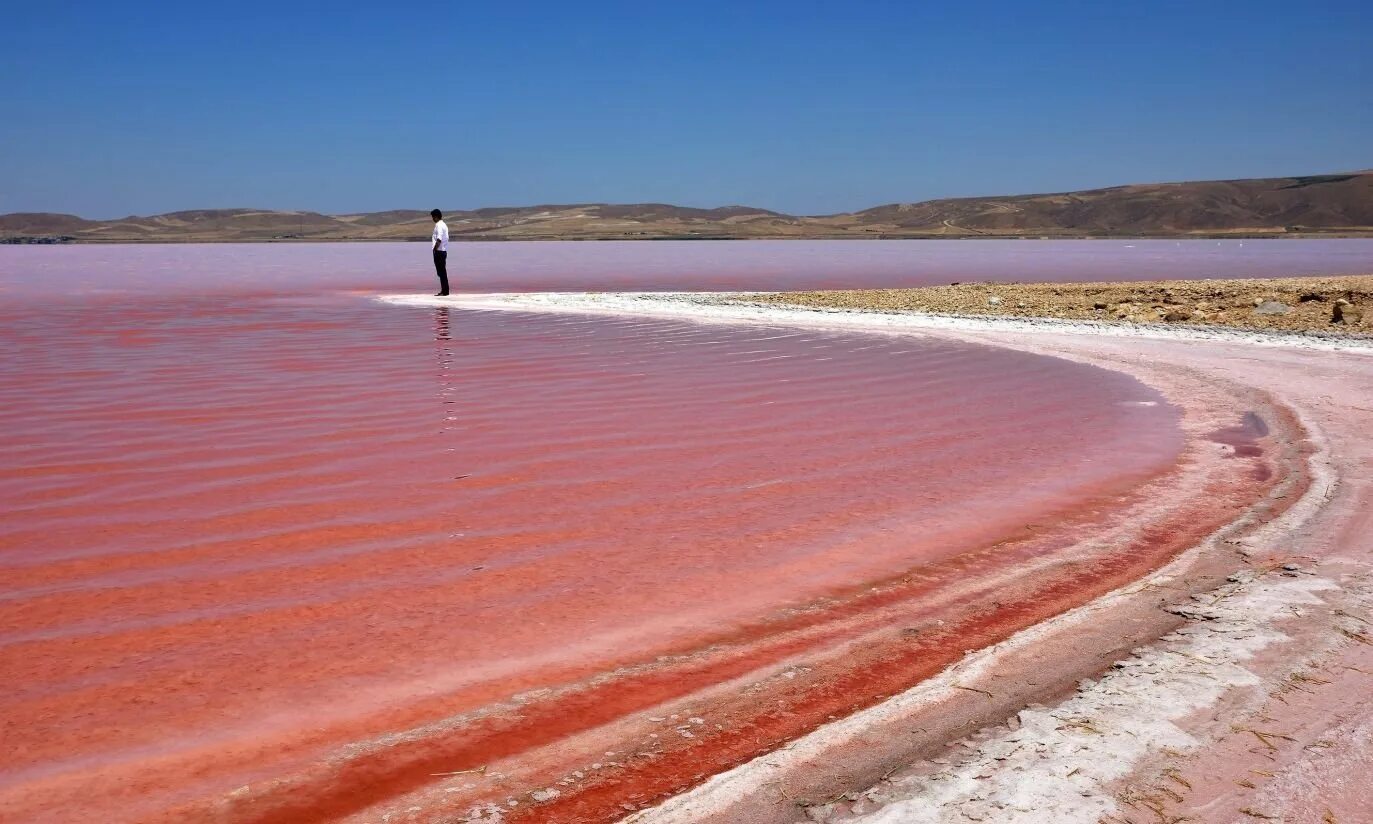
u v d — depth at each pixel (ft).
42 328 53.88
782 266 152.66
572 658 12.40
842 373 37.86
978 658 12.16
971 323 56.80
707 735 10.53
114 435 25.64
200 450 23.93
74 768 9.82
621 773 9.79
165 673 11.89
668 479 21.38
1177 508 19.06
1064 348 45.62
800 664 12.25
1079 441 25.53
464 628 13.29
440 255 78.18
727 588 14.85
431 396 31.96
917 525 18.08
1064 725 10.28
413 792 9.46
